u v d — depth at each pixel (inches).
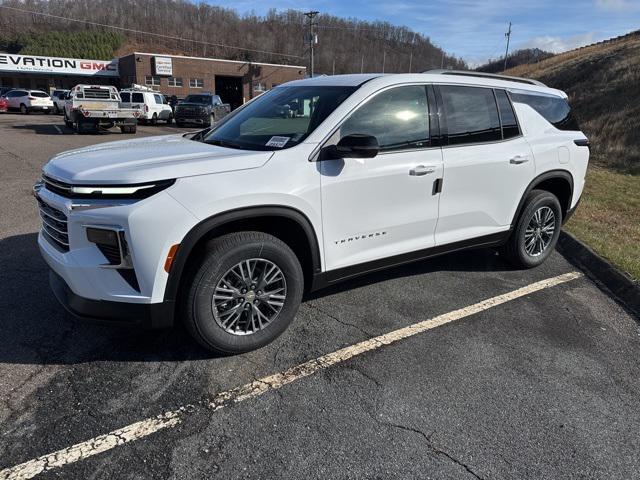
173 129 987.3
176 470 91.3
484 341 142.5
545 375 127.0
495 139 173.0
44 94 1406.3
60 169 120.0
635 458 99.4
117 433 99.9
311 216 129.7
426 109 153.5
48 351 127.3
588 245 223.8
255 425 103.9
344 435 102.1
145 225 107.3
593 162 604.1
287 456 95.8
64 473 89.4
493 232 179.6
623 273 190.1
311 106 143.7
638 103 765.3
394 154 144.1
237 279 123.0
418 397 115.5
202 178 114.3
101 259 110.6
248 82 2130.9
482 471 94.1
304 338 139.7
